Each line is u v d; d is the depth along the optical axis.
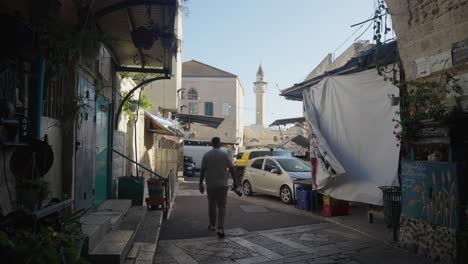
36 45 4.07
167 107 22.64
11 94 3.81
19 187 3.53
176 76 22.81
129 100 11.32
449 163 5.77
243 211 10.80
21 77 4.01
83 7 5.86
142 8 6.48
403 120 6.70
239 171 19.00
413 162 6.54
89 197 6.85
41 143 3.86
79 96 5.70
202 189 7.88
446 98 6.19
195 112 47.69
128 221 6.87
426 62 6.64
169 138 22.91
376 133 8.44
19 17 3.68
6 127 3.54
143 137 15.40
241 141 53.59
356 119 9.01
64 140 5.55
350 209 10.88
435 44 6.45
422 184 6.30
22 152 3.80
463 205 5.59
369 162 8.60
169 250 6.40
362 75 8.85
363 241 7.18
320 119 10.26
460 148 5.83
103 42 6.19
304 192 11.05
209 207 7.90
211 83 48.06
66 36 4.79
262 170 13.95
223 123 47.78
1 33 3.60
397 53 7.67
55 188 5.23
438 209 5.94
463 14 5.89
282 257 6.12
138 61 9.84
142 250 5.66
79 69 5.88
